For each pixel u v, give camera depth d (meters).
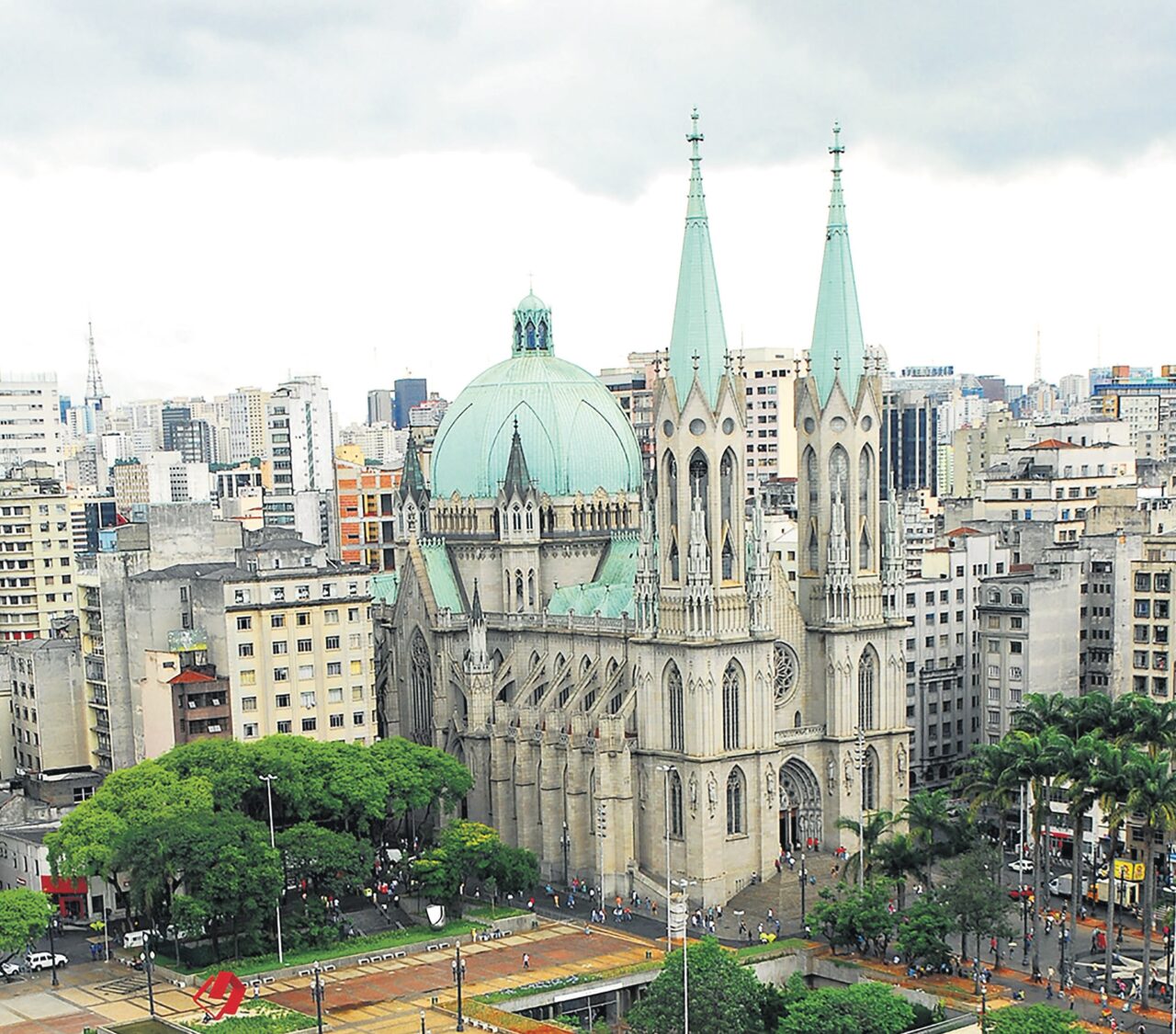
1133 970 159.00
